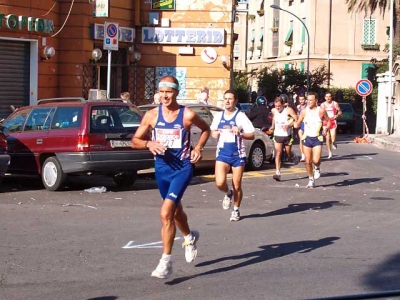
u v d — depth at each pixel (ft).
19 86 72.90
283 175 58.80
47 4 74.90
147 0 85.97
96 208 40.73
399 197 46.88
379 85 126.11
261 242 32.12
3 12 69.15
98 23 80.23
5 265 27.32
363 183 54.03
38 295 23.43
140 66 86.38
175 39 86.33
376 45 178.40
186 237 26.68
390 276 26.27
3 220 36.60
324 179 56.29
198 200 44.47
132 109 48.85
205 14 86.28
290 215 39.47
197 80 87.20
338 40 178.29
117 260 28.32
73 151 45.80
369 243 32.14
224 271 26.84
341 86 177.99
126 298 23.16
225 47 86.74
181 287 24.56
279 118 53.83
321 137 51.08
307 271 26.94
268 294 23.73
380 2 136.67
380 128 125.18
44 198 44.39
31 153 48.26
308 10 178.29
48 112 48.55
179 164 25.58
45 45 75.00
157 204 42.45
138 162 47.21
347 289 24.41
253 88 219.00
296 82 169.17
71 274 26.13
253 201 44.45
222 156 37.58
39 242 31.48
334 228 35.76
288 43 190.70
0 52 70.44
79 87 79.00
